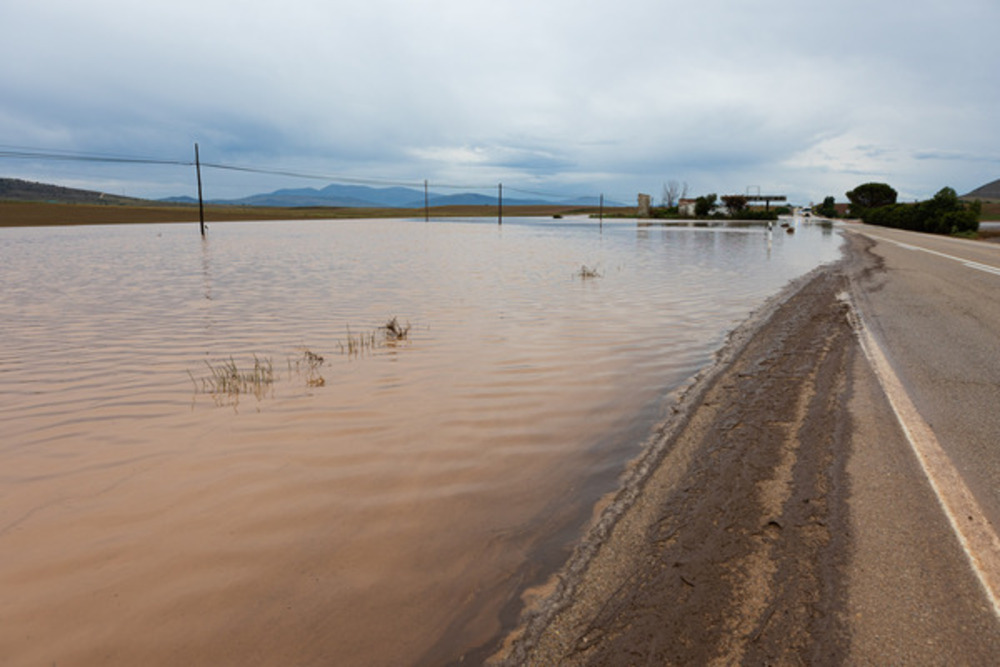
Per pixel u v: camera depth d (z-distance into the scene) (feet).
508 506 12.96
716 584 9.43
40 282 57.06
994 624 8.13
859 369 22.27
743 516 11.59
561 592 9.70
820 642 7.95
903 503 11.67
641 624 8.64
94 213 339.77
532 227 238.27
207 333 32.76
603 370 24.45
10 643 8.80
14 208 356.59
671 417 18.49
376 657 8.43
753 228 215.31
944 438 15.10
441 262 80.33
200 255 92.12
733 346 28.35
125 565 10.82
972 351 25.17
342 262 80.18
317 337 31.60
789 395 19.53
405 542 11.52
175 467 15.15
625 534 11.36
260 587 10.11
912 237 142.41
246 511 12.82
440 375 23.80
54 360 26.76
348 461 15.44
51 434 17.66
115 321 36.55
